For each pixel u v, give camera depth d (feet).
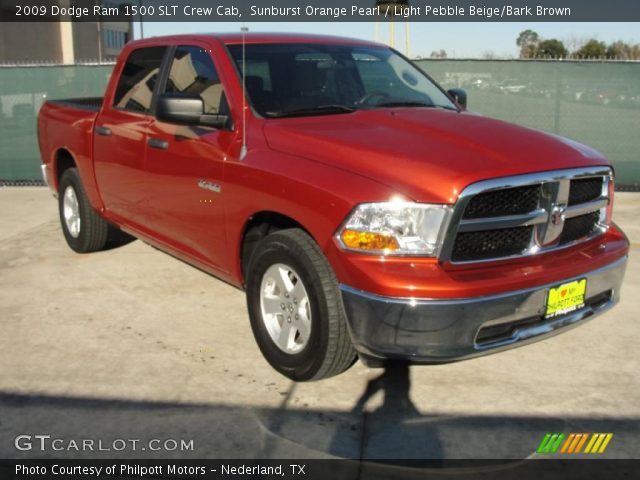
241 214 13.73
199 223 15.21
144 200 17.29
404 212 11.10
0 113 34.12
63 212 21.99
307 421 11.85
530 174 11.59
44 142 22.58
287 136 13.35
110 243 21.75
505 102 32.37
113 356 14.37
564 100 32.04
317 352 12.31
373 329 11.24
